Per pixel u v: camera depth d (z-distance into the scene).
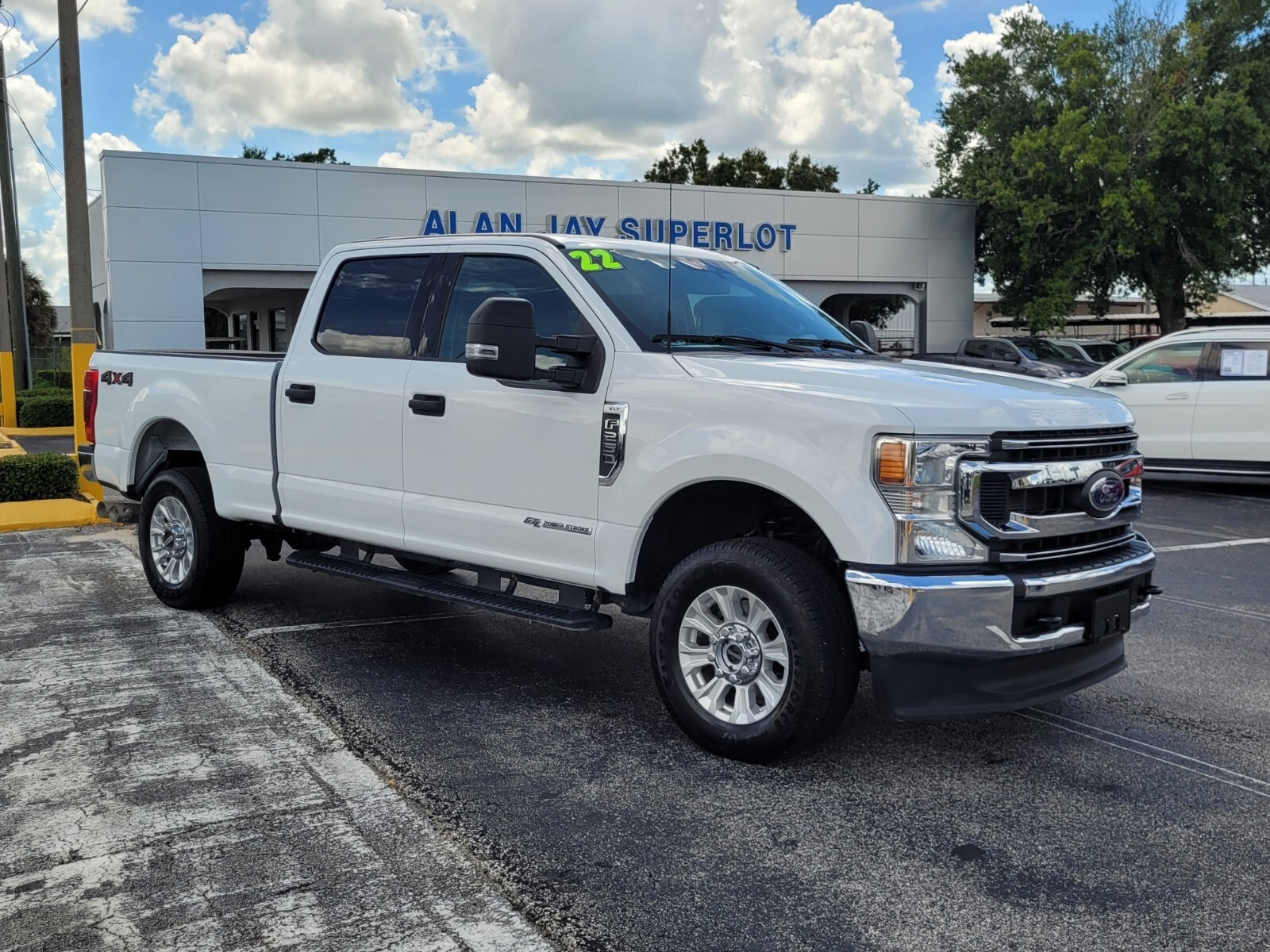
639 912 3.09
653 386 4.37
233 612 6.60
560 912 3.09
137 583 7.45
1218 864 3.42
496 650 5.87
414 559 5.55
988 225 30.36
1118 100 27.52
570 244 4.99
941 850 3.51
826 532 3.89
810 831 3.63
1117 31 28.23
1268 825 3.71
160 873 3.28
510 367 4.34
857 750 4.38
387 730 4.57
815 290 28.95
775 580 3.98
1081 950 2.92
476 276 5.20
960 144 31.73
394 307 5.51
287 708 4.82
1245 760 4.32
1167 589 7.54
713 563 4.18
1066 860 3.44
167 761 4.18
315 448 5.69
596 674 5.46
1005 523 3.88
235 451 6.13
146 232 21.45
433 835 3.56
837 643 3.94
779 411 4.02
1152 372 12.81
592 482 4.53
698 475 4.18
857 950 2.91
